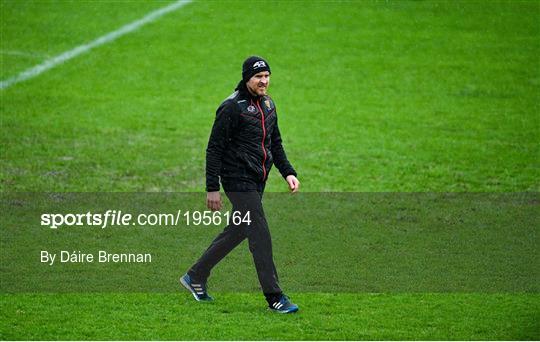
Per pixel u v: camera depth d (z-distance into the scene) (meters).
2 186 41.03
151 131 49.59
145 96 55.50
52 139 47.81
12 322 26.00
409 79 59.34
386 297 28.80
